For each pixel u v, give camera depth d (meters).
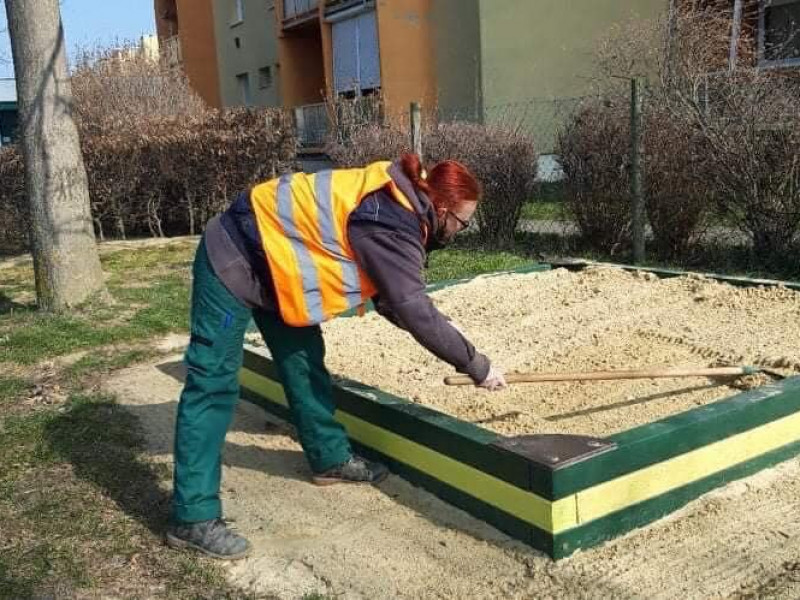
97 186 14.11
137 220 14.86
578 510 3.09
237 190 14.76
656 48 13.68
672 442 3.32
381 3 19.30
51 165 7.59
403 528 3.43
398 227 3.07
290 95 25.83
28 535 3.56
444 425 3.54
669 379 4.67
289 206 3.14
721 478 3.54
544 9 18.09
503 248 10.62
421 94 19.58
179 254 12.45
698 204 8.62
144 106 18.30
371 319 6.23
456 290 6.87
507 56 18.09
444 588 2.99
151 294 8.84
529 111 17.16
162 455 4.42
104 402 5.31
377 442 3.99
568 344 5.34
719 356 4.87
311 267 3.15
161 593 3.09
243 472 4.11
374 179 3.14
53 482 4.11
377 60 20.78
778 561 3.04
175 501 3.34
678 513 3.37
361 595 3.00
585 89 18.42
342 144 12.59
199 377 3.24
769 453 3.70
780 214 7.90
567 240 10.31
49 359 6.46
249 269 3.19
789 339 5.02
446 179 3.12
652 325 5.61
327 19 22.36
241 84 30.34
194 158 14.42
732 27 14.20
